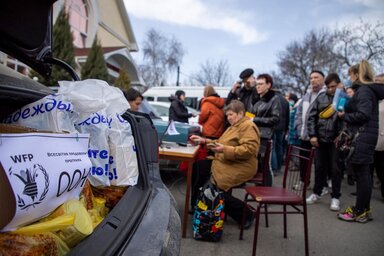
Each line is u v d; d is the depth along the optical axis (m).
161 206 1.33
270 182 3.73
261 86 4.11
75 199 1.04
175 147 3.38
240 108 3.12
